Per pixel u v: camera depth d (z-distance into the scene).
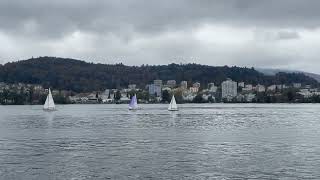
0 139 87.00
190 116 183.75
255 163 56.59
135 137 89.69
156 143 78.50
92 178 48.62
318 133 98.00
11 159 60.59
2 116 190.12
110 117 177.88
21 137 91.00
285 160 58.78
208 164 56.06
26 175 50.22
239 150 68.62
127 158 61.03
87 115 199.25
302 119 158.75
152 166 54.94
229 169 52.94
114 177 49.09
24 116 190.38
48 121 150.88
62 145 76.06
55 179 48.25
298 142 79.12
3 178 48.81
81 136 92.31
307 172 51.12
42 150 69.62
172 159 60.03
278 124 130.88
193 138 87.25
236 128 114.38
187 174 50.34
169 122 141.75
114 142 80.31
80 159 60.31
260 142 79.44
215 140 83.31
